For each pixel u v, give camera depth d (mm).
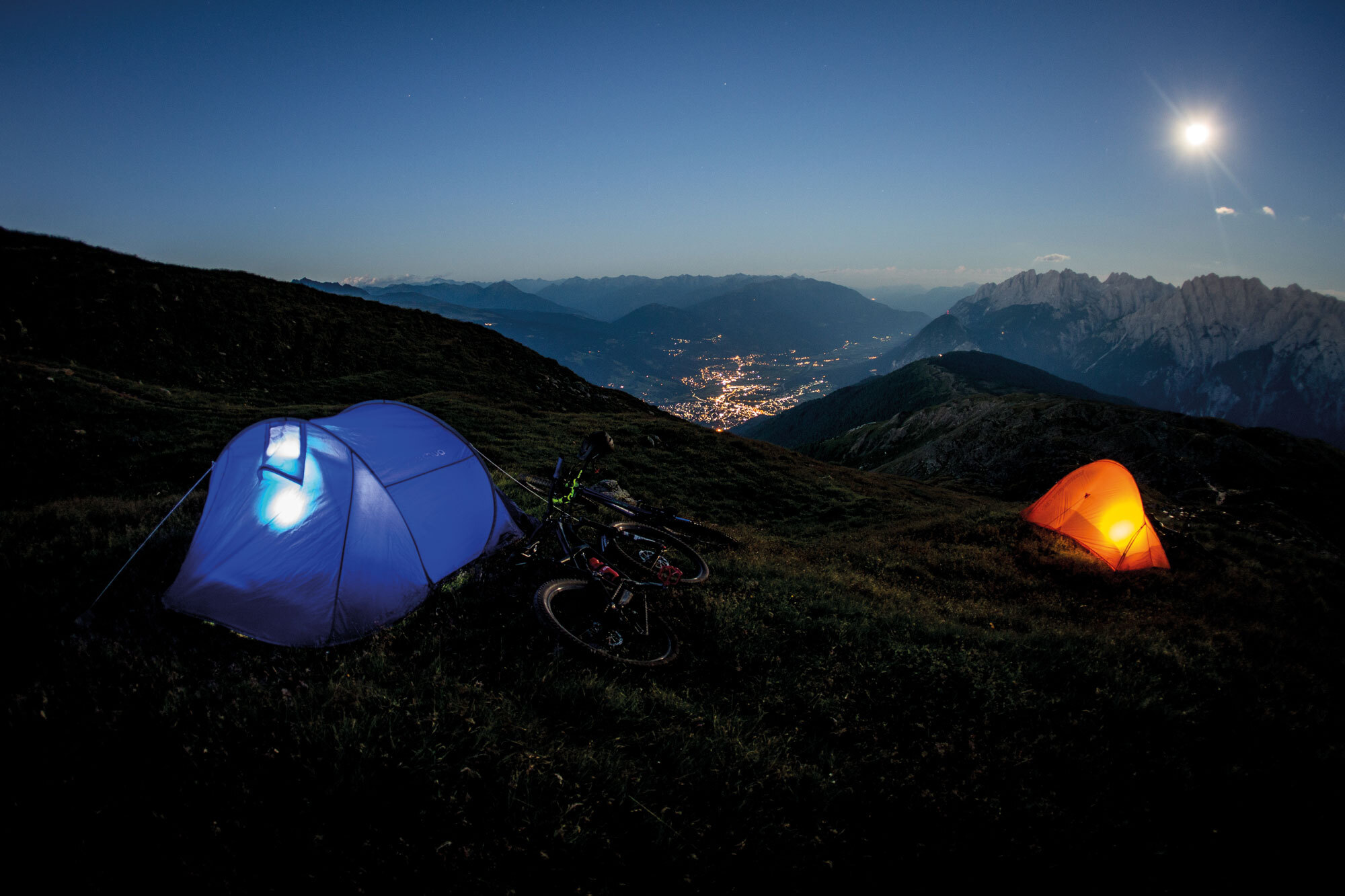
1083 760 5562
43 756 3619
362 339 48312
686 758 4445
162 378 34031
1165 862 4375
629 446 31422
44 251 39938
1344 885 4348
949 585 13180
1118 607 12719
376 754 3887
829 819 4242
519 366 55438
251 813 3404
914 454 82625
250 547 5980
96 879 2920
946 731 5762
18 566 6648
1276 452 59031
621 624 6445
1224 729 6727
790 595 9070
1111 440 64188
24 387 23156
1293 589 14609
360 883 3080
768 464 33844
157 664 4832
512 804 3689
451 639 5855
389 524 6477
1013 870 4062
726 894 3428
